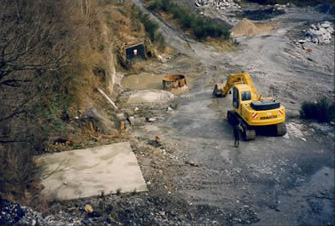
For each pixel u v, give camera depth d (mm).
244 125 19453
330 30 43625
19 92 15492
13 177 13500
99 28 28406
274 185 15766
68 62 20297
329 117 22094
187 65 31984
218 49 36781
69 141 18141
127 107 23500
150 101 24391
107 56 26781
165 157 17547
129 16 35719
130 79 28828
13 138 14312
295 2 58625
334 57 36938
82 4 27734
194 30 39688
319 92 27562
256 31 44250
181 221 13156
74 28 23062
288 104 24766
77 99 20688
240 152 18266
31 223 11398
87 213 12898
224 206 14219
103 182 15008
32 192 13938
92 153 17359
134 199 13938
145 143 18844
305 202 14688
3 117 13891
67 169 15914
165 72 30359
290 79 29938
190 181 15641
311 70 32875
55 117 18859
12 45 15492
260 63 33000
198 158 17672
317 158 17922
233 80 23234
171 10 43406
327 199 14875
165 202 14016
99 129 19484
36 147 17062
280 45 38406
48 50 19328
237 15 54000
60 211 13000
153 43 35062
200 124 21328
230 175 16344
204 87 26984
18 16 17734
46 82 18984
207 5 53844
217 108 23422
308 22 48000
